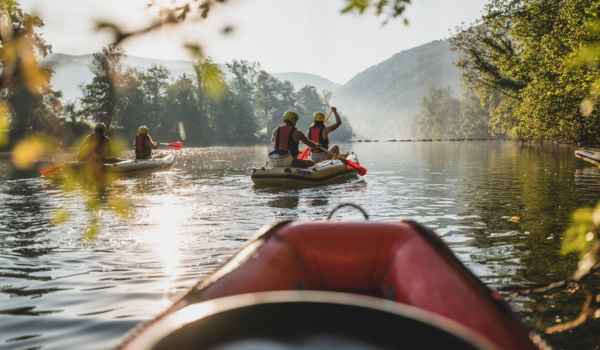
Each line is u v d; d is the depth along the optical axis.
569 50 14.01
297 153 9.15
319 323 0.76
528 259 3.37
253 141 66.69
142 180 9.59
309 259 2.21
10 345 2.12
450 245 3.81
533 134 23.05
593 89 6.19
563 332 2.15
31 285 2.91
